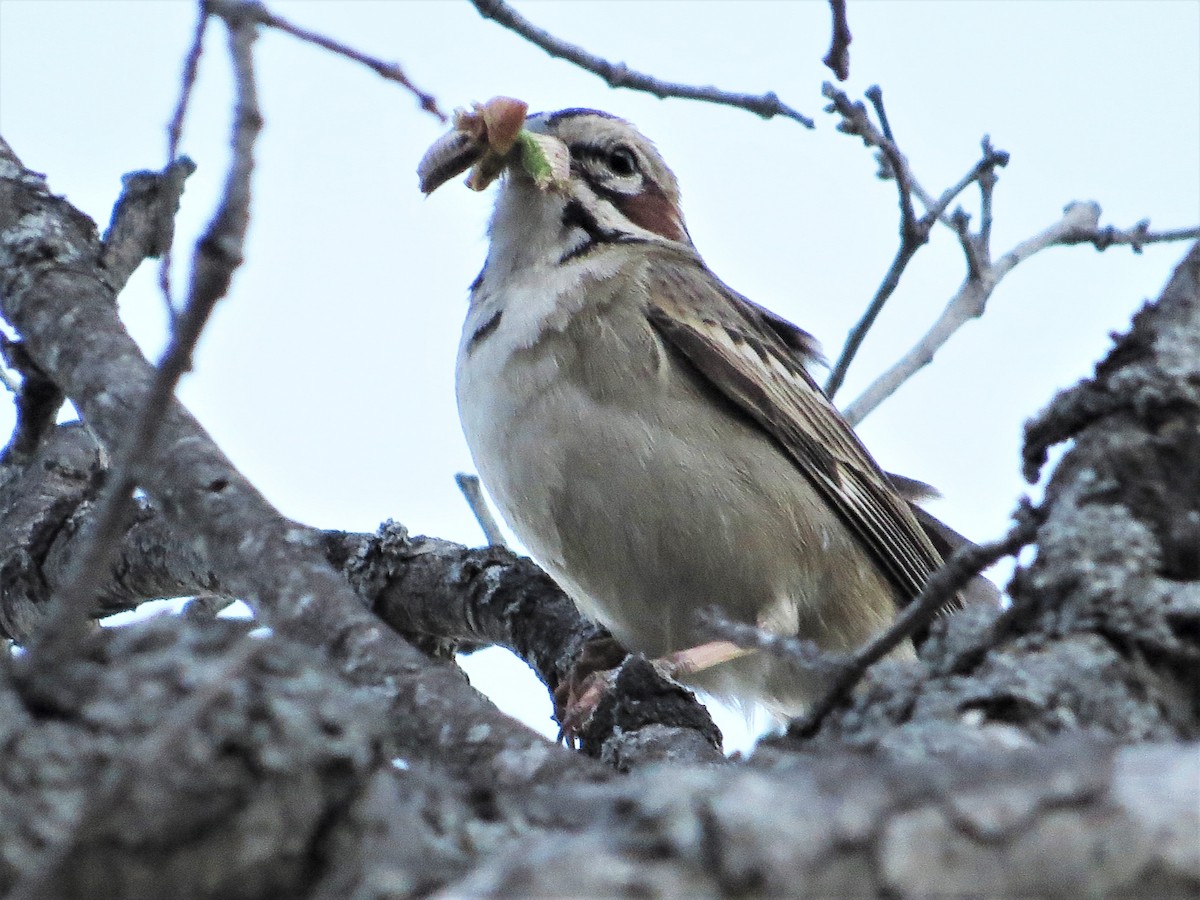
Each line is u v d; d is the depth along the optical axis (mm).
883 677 6371
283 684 4777
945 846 4328
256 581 7156
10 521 12312
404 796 5223
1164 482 6488
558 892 4227
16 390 10414
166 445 7648
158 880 4512
